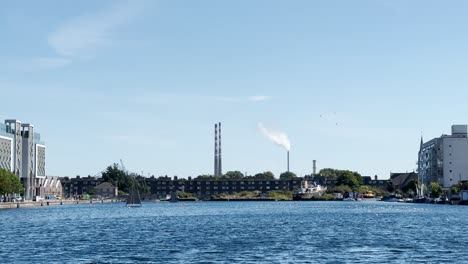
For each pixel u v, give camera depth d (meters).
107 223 178.88
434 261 83.31
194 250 99.25
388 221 175.75
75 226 163.75
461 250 95.62
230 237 123.38
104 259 88.75
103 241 116.94
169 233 136.50
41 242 115.50
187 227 157.88
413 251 94.88
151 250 99.88
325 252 94.75
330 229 144.25
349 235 125.44
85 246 107.19
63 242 115.38
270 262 83.94
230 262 84.31
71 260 88.00
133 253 95.81
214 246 105.31
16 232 140.62
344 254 92.06
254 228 150.88
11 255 94.50
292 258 87.94
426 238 116.31
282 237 121.94
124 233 137.38
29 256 92.81
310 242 110.56
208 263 83.56
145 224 173.00
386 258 86.81
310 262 83.56
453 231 133.25
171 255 92.69
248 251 97.00
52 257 91.44
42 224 172.75
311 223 170.12
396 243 107.19
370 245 104.38
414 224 160.00
